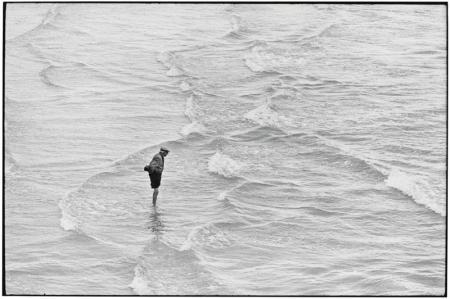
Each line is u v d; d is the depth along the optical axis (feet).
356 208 121.60
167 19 188.03
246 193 126.62
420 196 123.34
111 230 114.62
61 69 171.22
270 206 122.52
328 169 134.41
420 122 147.84
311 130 147.33
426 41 171.73
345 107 154.30
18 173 131.95
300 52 175.94
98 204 122.52
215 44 179.93
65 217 117.50
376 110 152.87
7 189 126.52
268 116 151.64
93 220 117.50
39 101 158.61
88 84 164.96
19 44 179.22
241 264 106.22
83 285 100.58
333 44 175.42
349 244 111.45
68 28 184.14
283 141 143.84
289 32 185.68
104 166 135.03
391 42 173.99
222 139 144.36
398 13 180.34
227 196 124.77
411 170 131.64
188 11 189.78
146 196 125.49
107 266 104.99
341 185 128.98
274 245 111.24
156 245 109.70
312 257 108.17
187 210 120.98
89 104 157.48
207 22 187.01
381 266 105.19
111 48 178.29
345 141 143.13
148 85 165.07
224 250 109.70
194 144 143.33
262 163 136.77
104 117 152.56
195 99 158.10
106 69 171.53
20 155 138.10
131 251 108.58
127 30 183.42
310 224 116.78
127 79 167.94
